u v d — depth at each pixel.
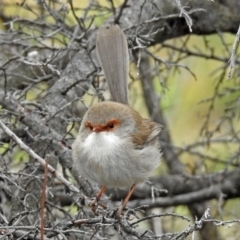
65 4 12.05
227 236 13.72
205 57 13.40
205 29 13.12
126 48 10.02
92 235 7.61
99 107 9.00
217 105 15.54
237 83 14.32
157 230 12.71
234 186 13.55
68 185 8.66
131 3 12.70
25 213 8.19
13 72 12.24
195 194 13.41
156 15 12.22
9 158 11.47
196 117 15.27
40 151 10.10
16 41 11.17
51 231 7.86
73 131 13.23
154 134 9.23
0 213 8.79
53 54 10.95
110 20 12.36
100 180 8.94
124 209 8.70
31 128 9.91
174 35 13.11
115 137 8.86
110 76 9.98
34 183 9.86
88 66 11.41
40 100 10.98
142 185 13.52
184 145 14.30
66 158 9.62
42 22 11.83
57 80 11.23
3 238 7.68
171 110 15.15
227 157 13.87
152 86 14.79
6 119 10.43
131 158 8.85
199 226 7.61
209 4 13.05
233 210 13.87
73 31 12.92
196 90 15.23
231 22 13.18
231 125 13.14
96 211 8.65
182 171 14.34
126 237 7.92
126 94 9.90
